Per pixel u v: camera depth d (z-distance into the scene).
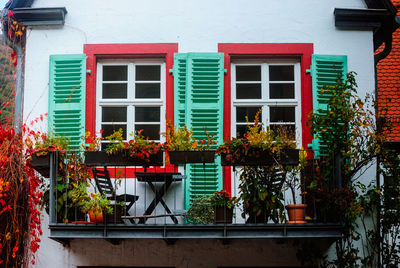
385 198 9.20
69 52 9.88
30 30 9.92
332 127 9.16
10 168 8.78
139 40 9.89
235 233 8.48
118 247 9.16
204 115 9.67
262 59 10.01
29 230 9.06
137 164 8.56
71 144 9.59
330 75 9.80
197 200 8.97
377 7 9.93
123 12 9.96
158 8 9.97
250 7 9.98
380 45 10.92
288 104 9.86
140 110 9.89
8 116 9.54
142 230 8.52
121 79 9.98
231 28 9.93
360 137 9.27
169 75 9.82
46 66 9.84
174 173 9.02
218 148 8.56
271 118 9.86
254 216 8.70
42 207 8.90
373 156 9.09
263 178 8.69
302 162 8.88
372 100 9.59
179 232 8.50
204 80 9.75
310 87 9.79
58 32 9.93
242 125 9.83
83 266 9.16
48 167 8.75
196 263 9.10
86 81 9.81
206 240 9.16
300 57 9.97
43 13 9.83
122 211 9.01
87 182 8.95
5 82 9.73
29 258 9.06
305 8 9.99
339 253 8.97
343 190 8.47
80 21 9.95
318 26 9.95
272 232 8.48
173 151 8.57
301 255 9.04
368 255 9.15
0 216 8.70
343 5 10.02
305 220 8.73
